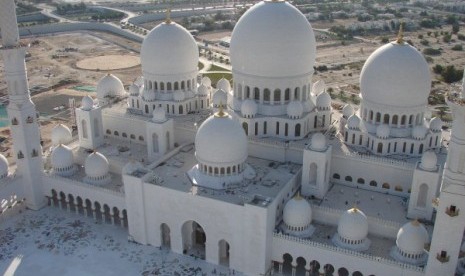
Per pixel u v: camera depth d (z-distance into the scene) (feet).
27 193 355.77
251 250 285.64
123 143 397.19
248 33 346.33
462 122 211.82
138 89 409.90
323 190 313.73
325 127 369.91
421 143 322.75
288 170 327.88
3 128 492.54
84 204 348.79
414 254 260.62
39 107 552.00
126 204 316.81
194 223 316.81
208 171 306.14
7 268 296.10
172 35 392.47
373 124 336.90
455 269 237.66
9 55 320.50
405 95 320.91
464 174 219.82
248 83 357.00
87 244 320.09
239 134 304.91
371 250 274.57
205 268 298.15
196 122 379.14
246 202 278.26
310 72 361.10
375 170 320.09
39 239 324.39
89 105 380.99
